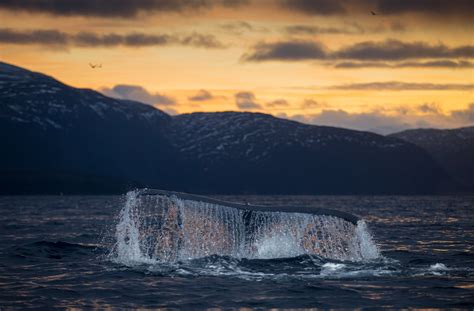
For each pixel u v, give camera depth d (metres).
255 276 32.84
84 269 37.09
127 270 35.38
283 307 27.77
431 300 28.88
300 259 35.28
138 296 29.83
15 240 60.88
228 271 33.75
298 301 28.62
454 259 42.50
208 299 29.06
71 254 43.88
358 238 37.03
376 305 28.05
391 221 106.62
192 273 33.81
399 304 28.19
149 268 35.62
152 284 32.06
